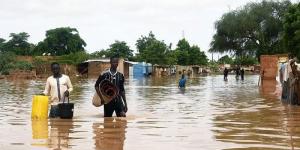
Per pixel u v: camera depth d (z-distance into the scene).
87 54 84.94
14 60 68.69
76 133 10.37
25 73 56.16
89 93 26.20
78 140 9.41
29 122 12.36
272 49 72.75
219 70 121.38
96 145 8.84
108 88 13.67
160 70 83.88
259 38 73.31
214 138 9.68
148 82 45.59
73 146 8.72
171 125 11.78
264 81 43.94
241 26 71.62
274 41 74.06
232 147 8.65
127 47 104.50
